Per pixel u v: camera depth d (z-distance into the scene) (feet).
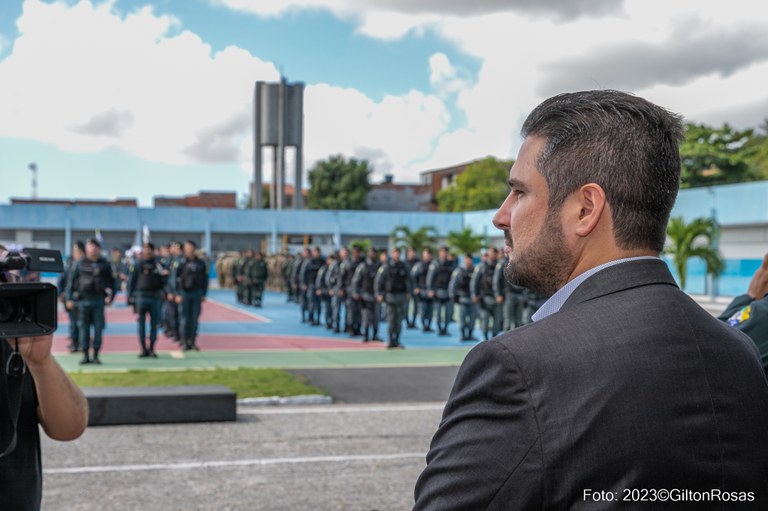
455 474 3.74
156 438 23.77
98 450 22.22
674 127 4.31
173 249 67.05
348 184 222.48
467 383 3.94
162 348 50.78
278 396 29.99
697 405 3.79
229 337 58.90
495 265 53.88
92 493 18.25
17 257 5.98
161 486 18.89
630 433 3.64
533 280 4.42
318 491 18.69
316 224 142.82
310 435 24.56
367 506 17.61
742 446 3.84
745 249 90.74
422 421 26.96
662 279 4.17
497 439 3.70
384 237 145.69
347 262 62.59
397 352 49.52
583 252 4.23
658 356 3.83
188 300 48.73
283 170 180.14
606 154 4.12
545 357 3.77
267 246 141.18
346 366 41.55
